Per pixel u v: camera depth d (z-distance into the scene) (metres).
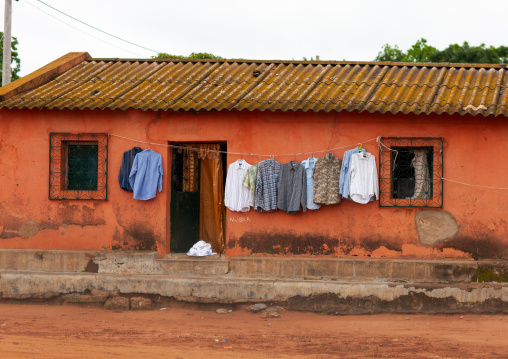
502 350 8.32
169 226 11.88
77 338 9.05
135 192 11.43
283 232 11.30
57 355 8.13
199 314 10.76
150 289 11.20
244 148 11.39
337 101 11.01
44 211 11.84
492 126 10.70
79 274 11.39
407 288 10.55
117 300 11.13
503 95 10.84
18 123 11.90
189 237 12.10
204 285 11.08
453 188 10.81
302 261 10.98
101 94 11.93
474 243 10.75
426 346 8.56
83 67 13.74
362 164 10.87
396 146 10.98
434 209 10.86
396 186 11.09
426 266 10.61
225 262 11.20
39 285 11.45
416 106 10.62
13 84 12.33
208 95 11.63
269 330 9.61
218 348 8.53
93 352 8.30
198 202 12.12
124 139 11.69
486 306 10.38
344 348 8.51
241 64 13.47
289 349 8.48
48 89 12.34
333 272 10.89
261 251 11.35
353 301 10.69
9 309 11.08
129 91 12.06
